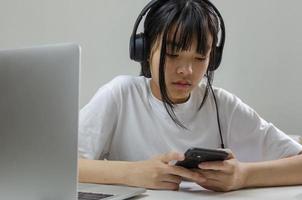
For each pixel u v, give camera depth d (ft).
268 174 3.32
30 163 2.15
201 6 3.53
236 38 6.09
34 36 6.69
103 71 6.52
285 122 6.00
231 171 3.11
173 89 3.68
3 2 6.71
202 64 3.56
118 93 4.18
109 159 4.23
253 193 3.07
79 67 2.00
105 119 4.05
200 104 4.17
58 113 2.06
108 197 2.68
